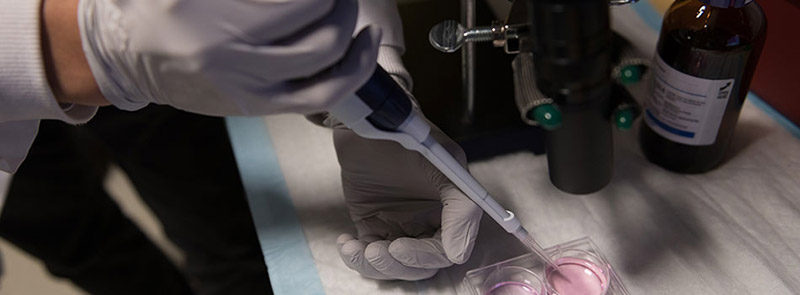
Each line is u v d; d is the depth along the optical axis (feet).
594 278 2.75
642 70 2.38
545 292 2.70
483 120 3.21
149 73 1.82
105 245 5.09
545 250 2.87
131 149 4.91
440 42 2.53
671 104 2.87
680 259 2.82
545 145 3.07
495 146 3.31
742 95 2.81
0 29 1.86
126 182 6.12
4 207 4.77
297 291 2.83
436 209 2.94
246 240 4.98
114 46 1.81
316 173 3.32
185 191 4.98
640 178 3.17
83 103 2.15
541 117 2.27
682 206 3.02
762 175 3.12
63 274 4.94
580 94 2.03
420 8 3.60
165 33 1.67
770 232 2.89
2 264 5.49
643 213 3.01
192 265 5.09
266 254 2.98
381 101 1.98
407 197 3.03
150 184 4.96
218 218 4.98
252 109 1.87
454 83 3.35
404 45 3.17
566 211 3.05
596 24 1.80
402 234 2.94
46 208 4.90
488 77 3.37
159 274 5.16
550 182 3.18
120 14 1.75
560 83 1.97
